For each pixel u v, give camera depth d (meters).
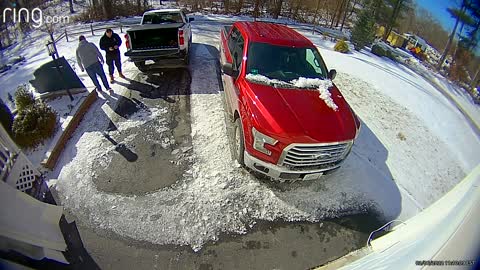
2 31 7.68
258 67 3.87
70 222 2.98
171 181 3.54
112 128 4.52
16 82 5.84
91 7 15.45
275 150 3.03
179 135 4.44
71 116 4.50
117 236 2.86
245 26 4.85
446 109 5.12
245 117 3.35
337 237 3.02
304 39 4.46
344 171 3.96
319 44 11.07
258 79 3.67
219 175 3.68
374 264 2.25
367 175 3.93
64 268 2.55
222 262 2.68
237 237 2.93
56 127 4.23
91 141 4.20
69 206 3.16
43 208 2.65
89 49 5.00
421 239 2.27
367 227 3.17
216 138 4.41
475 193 2.51
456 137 4.50
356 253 2.83
